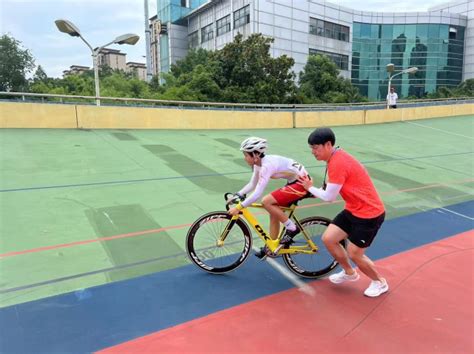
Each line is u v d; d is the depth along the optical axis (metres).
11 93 10.02
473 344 2.61
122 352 2.44
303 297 3.19
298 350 2.50
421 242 4.50
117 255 3.85
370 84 44.19
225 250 3.66
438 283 3.49
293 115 14.43
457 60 45.66
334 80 33.56
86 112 10.92
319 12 38.03
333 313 2.96
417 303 3.13
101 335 2.60
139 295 3.13
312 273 3.53
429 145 11.75
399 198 6.38
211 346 2.52
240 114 13.38
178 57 47.22
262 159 3.24
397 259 4.00
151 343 2.54
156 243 4.17
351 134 13.26
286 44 35.41
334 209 5.66
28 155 7.65
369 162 9.09
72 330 2.65
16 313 2.82
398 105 20.91
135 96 27.22
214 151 9.34
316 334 2.68
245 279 3.48
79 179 6.41
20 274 3.39
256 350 2.49
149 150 8.92
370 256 4.06
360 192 2.89
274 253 3.42
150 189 6.12
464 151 10.98
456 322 2.87
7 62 30.31
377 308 3.04
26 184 5.96
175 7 46.12
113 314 2.86
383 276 3.60
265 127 13.91
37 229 4.38
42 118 10.38
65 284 3.26
